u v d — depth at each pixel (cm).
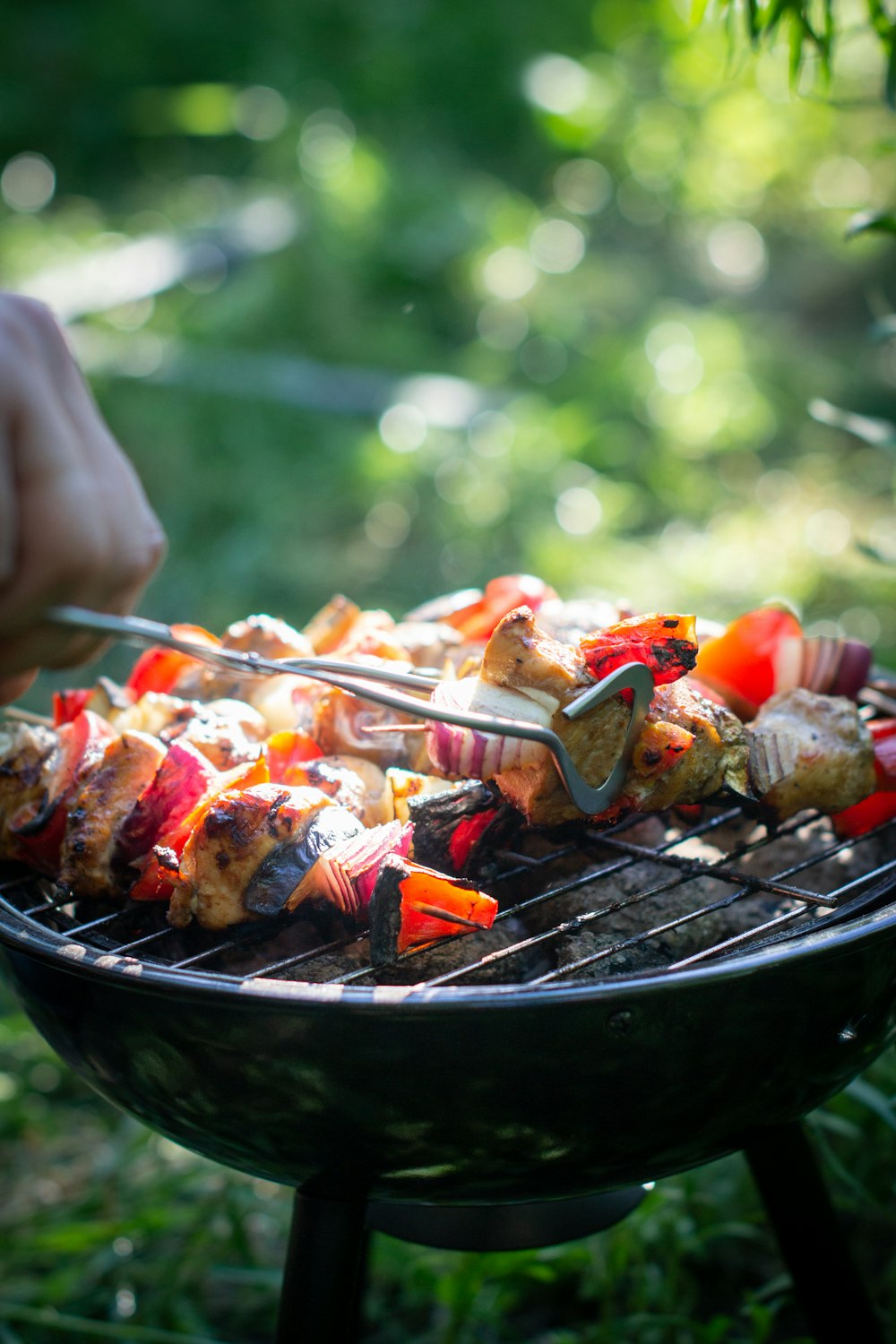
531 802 92
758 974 86
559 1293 170
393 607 370
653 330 502
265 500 409
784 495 436
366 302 530
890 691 137
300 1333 105
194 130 623
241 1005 84
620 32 626
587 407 452
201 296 502
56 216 612
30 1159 198
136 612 365
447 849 98
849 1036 95
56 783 110
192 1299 168
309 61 639
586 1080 86
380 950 89
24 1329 162
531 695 91
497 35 626
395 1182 95
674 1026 86
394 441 430
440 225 539
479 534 401
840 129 529
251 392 439
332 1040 84
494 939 99
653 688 93
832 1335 129
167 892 99
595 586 364
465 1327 157
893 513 409
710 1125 94
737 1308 167
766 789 104
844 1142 168
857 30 163
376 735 112
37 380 73
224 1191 162
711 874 99
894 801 114
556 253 570
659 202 626
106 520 75
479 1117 87
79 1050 99
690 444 455
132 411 434
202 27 667
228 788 98
